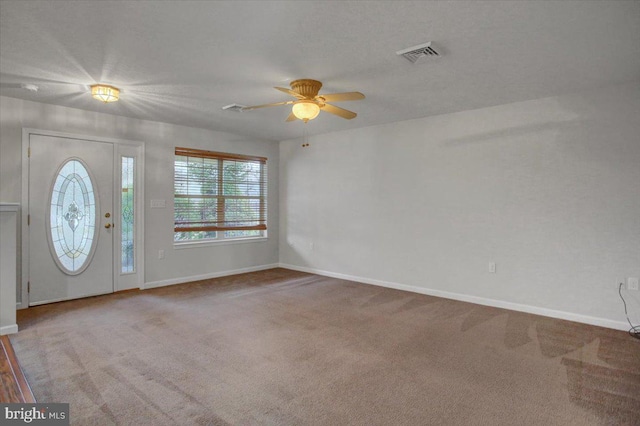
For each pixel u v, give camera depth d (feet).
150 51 8.79
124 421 6.31
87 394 7.18
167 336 10.31
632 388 7.57
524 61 9.32
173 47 8.56
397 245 16.15
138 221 15.62
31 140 12.97
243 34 7.92
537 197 12.52
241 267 19.40
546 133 12.32
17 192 12.73
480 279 13.80
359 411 6.71
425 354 9.22
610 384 7.73
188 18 7.25
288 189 20.65
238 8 6.89
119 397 7.08
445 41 8.25
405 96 12.28
